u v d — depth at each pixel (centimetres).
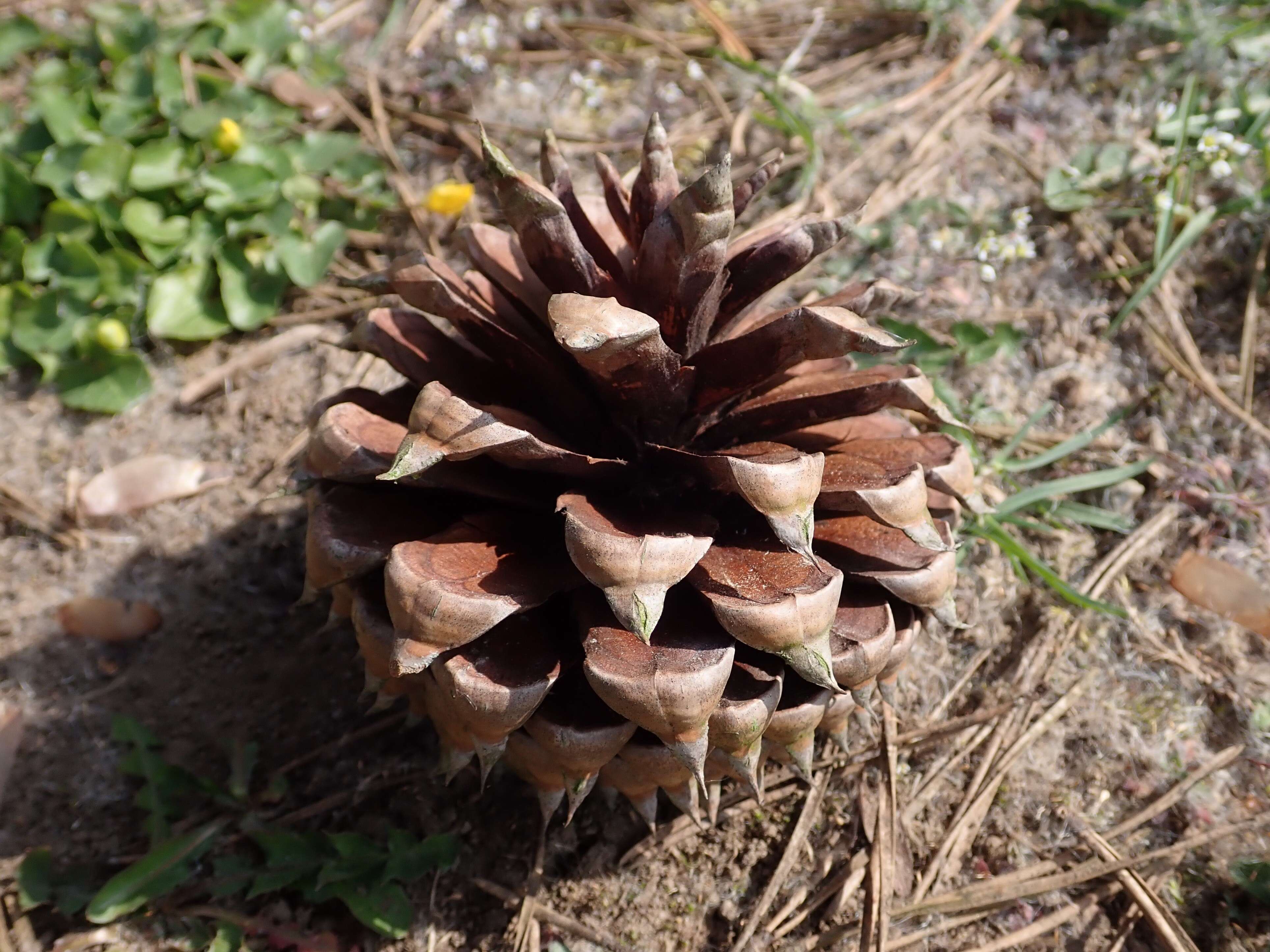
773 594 39
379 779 46
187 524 50
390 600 39
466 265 54
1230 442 50
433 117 57
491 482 41
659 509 41
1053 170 54
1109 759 46
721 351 41
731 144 55
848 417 42
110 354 53
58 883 45
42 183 54
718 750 41
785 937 44
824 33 59
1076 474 50
